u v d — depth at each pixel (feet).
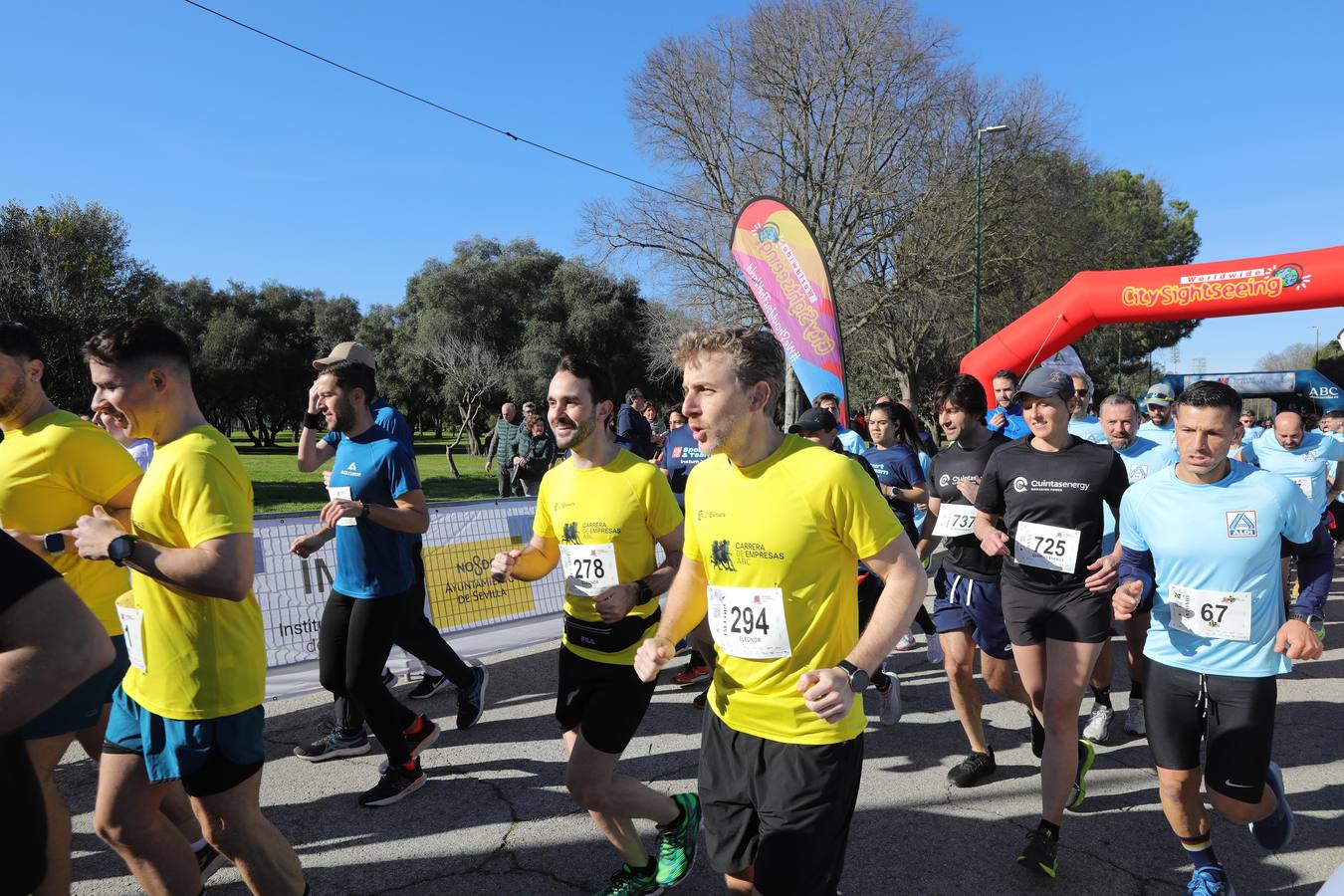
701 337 6.07
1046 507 10.39
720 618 6.39
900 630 5.85
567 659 8.56
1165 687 8.70
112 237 79.87
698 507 6.52
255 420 181.16
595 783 8.11
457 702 15.39
